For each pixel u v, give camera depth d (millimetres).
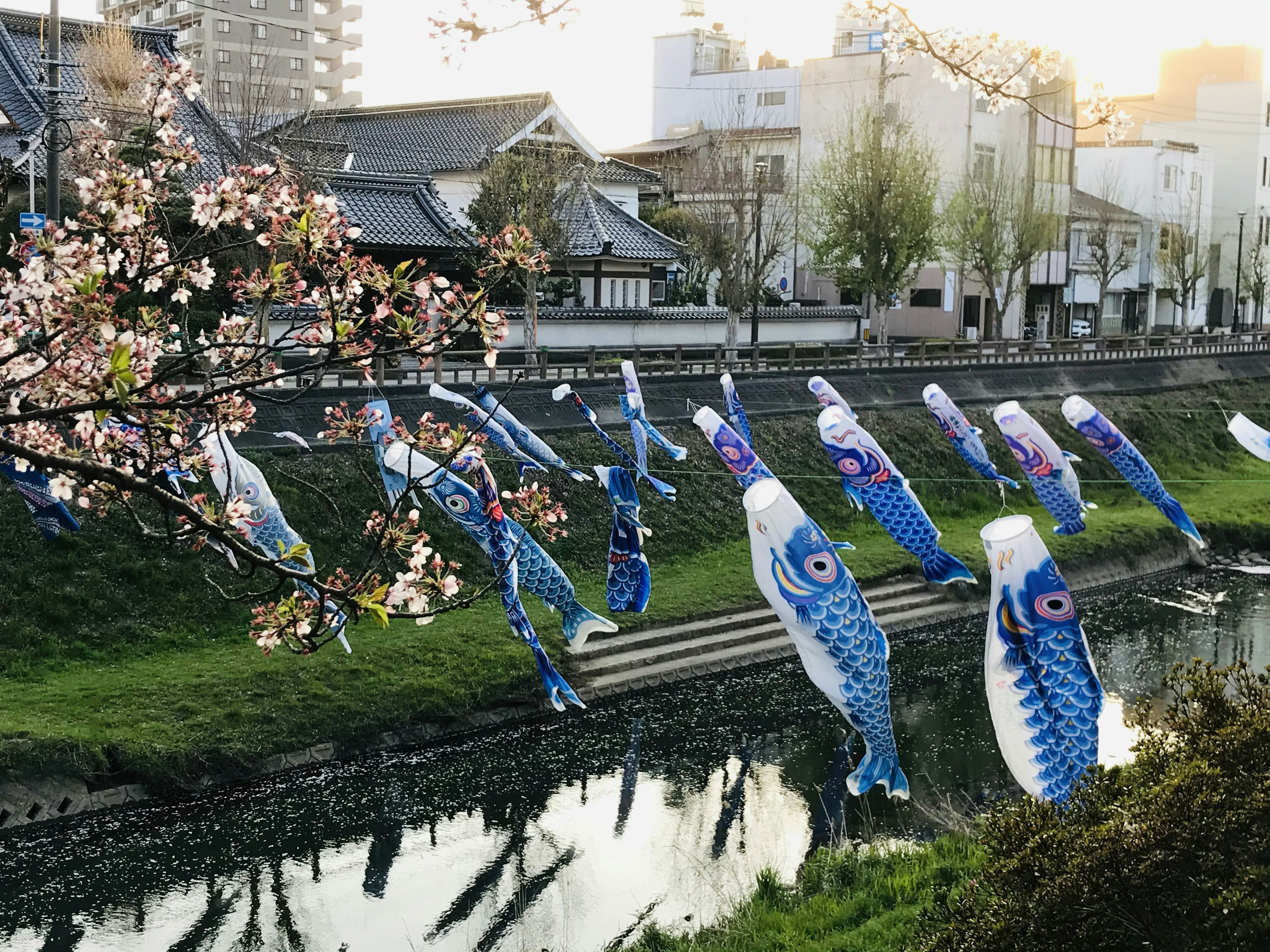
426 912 15898
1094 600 32469
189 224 23344
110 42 29750
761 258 50906
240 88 40094
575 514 29000
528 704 22516
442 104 49312
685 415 33844
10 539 21219
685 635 26016
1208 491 41375
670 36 66812
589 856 17625
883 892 13180
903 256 45062
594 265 43094
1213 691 9336
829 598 14617
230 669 20750
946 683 25781
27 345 7938
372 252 36719
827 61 57188
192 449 10312
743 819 19000
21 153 27484
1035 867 8789
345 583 8867
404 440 9859
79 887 15961
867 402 38281
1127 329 71625
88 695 19297
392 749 20531
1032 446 19094
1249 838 7852
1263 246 77000
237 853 17109
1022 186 54531
